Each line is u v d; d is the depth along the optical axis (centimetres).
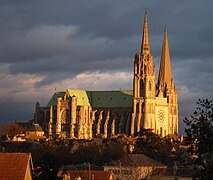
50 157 12306
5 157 10925
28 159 10944
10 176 10688
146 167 18950
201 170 9919
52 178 12056
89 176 15062
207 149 10025
